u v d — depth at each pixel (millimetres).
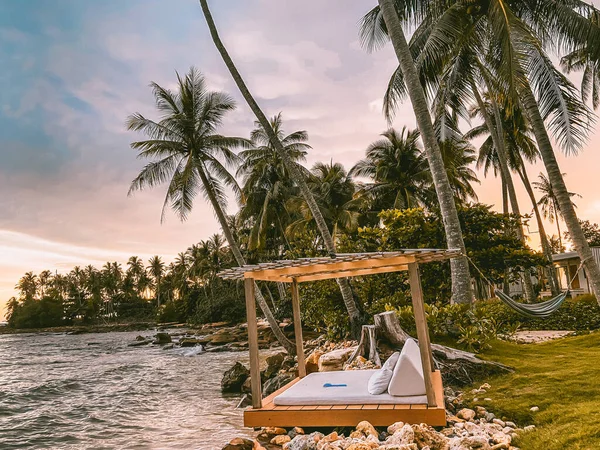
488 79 17703
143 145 21000
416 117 10938
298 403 5504
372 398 5262
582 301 18500
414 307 5207
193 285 71312
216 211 20891
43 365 25031
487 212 16375
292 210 30031
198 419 9523
